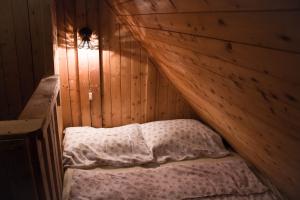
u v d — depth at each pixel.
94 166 2.32
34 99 1.32
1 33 1.98
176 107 3.07
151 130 2.73
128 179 2.18
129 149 2.50
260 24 0.65
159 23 1.32
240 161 2.52
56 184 1.59
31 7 1.96
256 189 2.15
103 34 2.58
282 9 0.55
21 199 0.95
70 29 2.47
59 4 2.38
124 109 2.92
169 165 2.43
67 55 2.54
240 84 1.10
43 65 2.07
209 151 2.62
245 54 0.85
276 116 1.05
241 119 1.54
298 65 0.65
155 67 2.84
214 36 0.93
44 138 1.10
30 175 0.93
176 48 1.47
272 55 0.72
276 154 1.50
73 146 2.41
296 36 0.58
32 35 2.01
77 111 2.76
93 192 2.00
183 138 2.66
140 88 2.88
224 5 0.71
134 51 2.73
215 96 1.65
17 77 2.08
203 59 1.23
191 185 2.15
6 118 2.16
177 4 0.94
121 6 1.90
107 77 2.75
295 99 0.80
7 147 0.87
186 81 2.08
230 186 2.17
